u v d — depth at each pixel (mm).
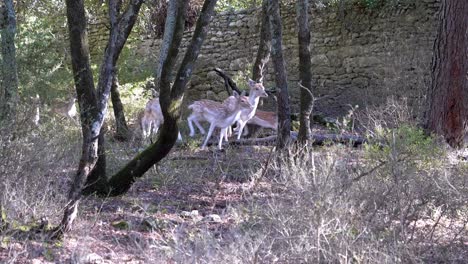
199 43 9094
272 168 11055
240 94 16312
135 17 9664
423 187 8078
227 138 16562
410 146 9125
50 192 7777
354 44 21406
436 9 19734
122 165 11578
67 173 9203
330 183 7371
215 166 11984
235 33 23953
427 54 19688
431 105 15445
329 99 21781
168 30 18906
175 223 8336
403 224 6840
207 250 6254
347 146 12078
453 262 6719
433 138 12680
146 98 21312
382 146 10289
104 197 9500
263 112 17656
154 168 11289
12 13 9328
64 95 13836
